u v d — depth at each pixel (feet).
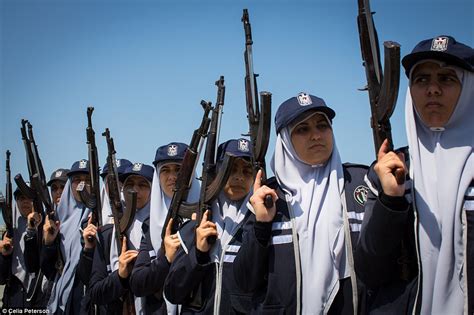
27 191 23.88
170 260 15.89
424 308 10.62
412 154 11.24
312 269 12.07
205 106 15.93
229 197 15.85
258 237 12.29
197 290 15.15
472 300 10.27
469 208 10.57
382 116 10.74
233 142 16.17
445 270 10.51
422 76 11.25
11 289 25.81
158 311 17.35
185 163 16.35
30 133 23.88
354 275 11.89
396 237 10.66
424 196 10.93
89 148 21.29
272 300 12.27
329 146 12.93
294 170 13.14
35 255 24.52
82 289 22.65
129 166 21.35
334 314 12.01
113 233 19.53
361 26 11.16
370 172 11.73
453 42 11.06
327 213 12.37
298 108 12.78
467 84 10.96
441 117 11.09
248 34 13.67
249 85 13.57
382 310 11.19
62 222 24.18
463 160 10.84
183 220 16.85
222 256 14.98
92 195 21.26
